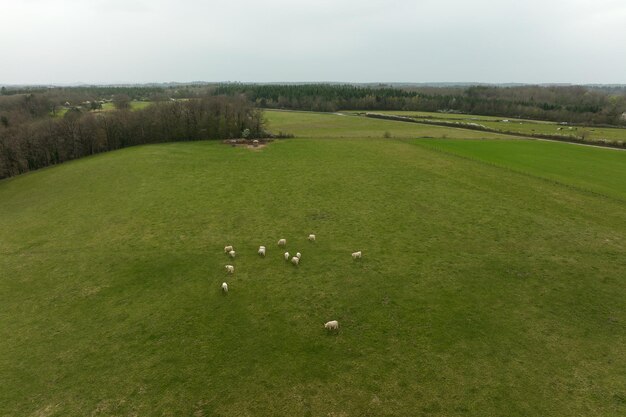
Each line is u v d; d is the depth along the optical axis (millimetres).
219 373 20297
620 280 28453
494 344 21875
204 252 34625
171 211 45250
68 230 41375
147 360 21469
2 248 37719
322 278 29547
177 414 17922
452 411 17578
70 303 27641
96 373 20688
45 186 60281
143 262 33250
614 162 65562
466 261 31625
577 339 22219
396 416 17406
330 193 50062
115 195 52250
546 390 18625
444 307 25469
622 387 18688
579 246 34000
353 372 20047
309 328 23719
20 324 25422
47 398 19172
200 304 26703
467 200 46438
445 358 20844
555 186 51625
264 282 29250
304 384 19359
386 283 28578
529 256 32312
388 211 43375
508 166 62594
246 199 48625
